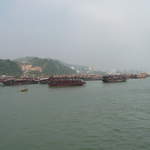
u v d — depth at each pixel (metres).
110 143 24.83
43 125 34.03
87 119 37.84
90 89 111.69
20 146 24.66
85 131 30.11
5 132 30.33
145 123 33.97
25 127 32.94
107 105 54.09
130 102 58.75
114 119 37.38
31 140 26.66
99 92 92.19
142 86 126.19
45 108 51.19
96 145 24.28
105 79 178.62
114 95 78.50
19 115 42.72
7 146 24.75
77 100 66.00
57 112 45.41
